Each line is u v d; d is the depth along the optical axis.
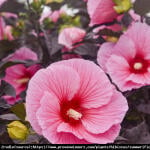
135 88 1.20
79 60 1.09
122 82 1.19
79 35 1.48
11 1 1.73
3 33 1.61
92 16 1.33
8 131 1.08
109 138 1.05
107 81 1.08
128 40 1.23
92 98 1.09
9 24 1.71
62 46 1.46
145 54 1.24
